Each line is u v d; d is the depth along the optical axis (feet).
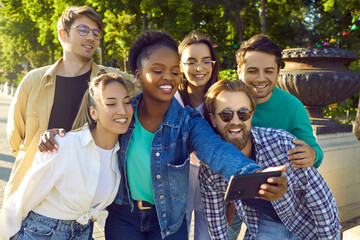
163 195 6.09
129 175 6.20
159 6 57.00
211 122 6.37
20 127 8.71
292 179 6.08
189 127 6.10
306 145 6.11
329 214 6.11
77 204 5.79
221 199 6.65
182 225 6.61
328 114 19.10
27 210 5.69
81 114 6.36
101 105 5.65
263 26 40.22
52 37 94.22
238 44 59.52
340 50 13.07
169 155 6.07
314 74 12.59
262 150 6.20
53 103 8.57
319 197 6.06
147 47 5.66
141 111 6.21
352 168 13.64
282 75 13.29
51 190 5.74
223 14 61.62
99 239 11.76
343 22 40.70
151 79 5.61
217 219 6.68
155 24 59.88
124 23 54.29
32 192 5.55
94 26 8.64
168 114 6.10
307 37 47.55
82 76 8.79
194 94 8.96
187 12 56.80
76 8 8.54
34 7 85.40
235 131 5.97
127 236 6.38
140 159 6.11
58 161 5.53
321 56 12.86
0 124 43.70
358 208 13.76
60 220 5.80
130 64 6.12
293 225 6.34
